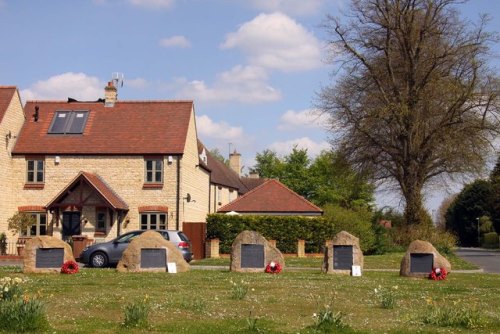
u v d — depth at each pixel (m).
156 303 15.33
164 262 26.02
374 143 50.47
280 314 14.27
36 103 46.41
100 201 40.66
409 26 48.53
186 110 45.22
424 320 13.37
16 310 11.72
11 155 42.97
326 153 81.25
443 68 48.81
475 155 47.53
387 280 23.56
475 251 66.50
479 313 14.07
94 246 31.22
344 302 16.56
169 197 42.12
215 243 41.66
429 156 49.41
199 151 52.22
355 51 50.22
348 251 25.98
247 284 20.52
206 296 17.27
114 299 16.20
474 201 95.81
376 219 48.62
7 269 27.31
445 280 24.47
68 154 42.88
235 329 12.06
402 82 50.12
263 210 48.44
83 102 46.53
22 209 42.69
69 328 11.98
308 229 43.22
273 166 94.69
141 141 43.12
